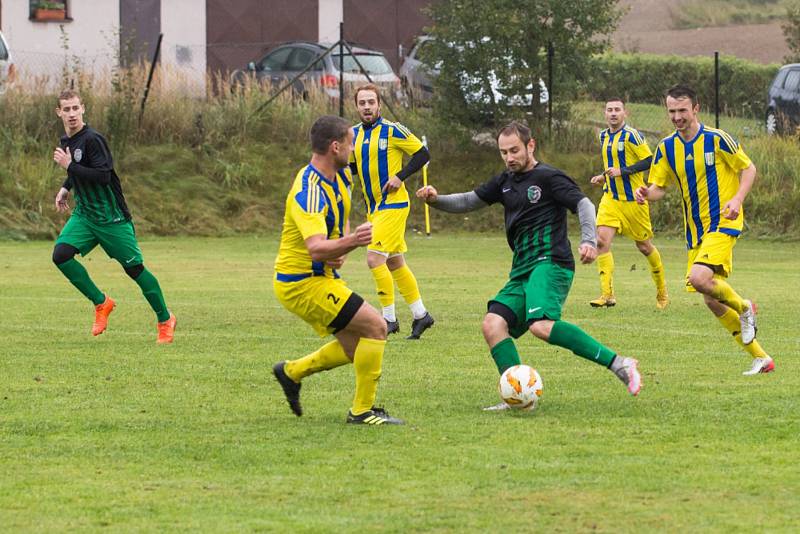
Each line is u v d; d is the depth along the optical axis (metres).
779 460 11.61
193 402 14.91
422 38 55.22
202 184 49.75
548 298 13.87
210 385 16.16
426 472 11.22
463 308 25.48
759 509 9.95
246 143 52.38
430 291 28.97
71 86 49.84
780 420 13.51
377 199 22.16
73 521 9.73
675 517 9.72
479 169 51.28
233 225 48.50
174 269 34.78
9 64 49.72
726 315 17.11
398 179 21.30
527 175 14.20
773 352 18.95
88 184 19.45
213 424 13.54
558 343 13.89
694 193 18.03
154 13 60.56
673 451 12.01
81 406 14.62
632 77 68.25
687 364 17.78
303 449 12.21
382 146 21.86
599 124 52.91
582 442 12.43
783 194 47.25
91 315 24.36
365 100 21.94
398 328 22.00
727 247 17.39
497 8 49.91
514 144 14.02
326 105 53.81
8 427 13.37
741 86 67.62
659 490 10.54
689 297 27.66
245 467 11.49
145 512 9.98
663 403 14.57
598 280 32.03
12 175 46.62
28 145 48.59
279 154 52.22
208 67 61.69
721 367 17.47
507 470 11.26
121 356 18.81
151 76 50.78
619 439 12.56
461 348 19.80
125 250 19.83
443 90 51.22
